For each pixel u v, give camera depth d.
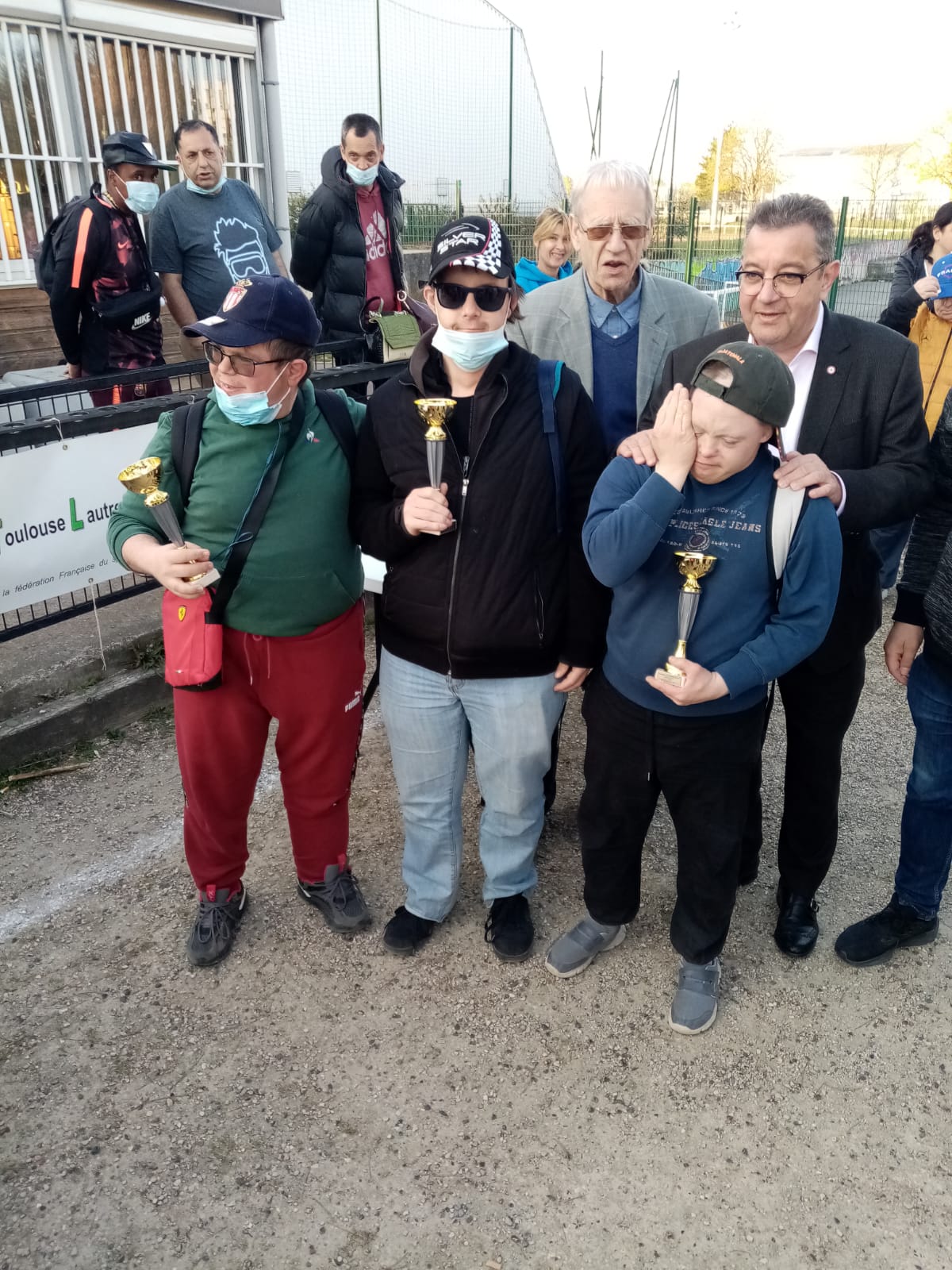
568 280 2.72
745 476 1.95
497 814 2.48
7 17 5.63
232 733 2.35
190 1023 2.35
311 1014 2.38
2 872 2.88
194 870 2.54
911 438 2.18
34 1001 2.40
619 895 2.42
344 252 5.31
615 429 2.73
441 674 2.31
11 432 3.18
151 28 6.39
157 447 2.21
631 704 2.16
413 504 2.05
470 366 2.08
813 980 2.54
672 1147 2.06
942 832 2.48
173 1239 1.85
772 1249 1.85
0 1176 1.96
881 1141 2.08
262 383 2.05
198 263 4.77
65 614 3.61
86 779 3.36
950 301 4.22
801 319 2.10
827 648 2.26
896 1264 1.83
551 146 14.20
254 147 7.40
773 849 3.09
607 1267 1.81
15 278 6.05
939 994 2.50
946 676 2.35
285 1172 1.98
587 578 2.22
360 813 3.24
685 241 14.96
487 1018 2.38
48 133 6.04
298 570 2.21
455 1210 1.91
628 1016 2.40
